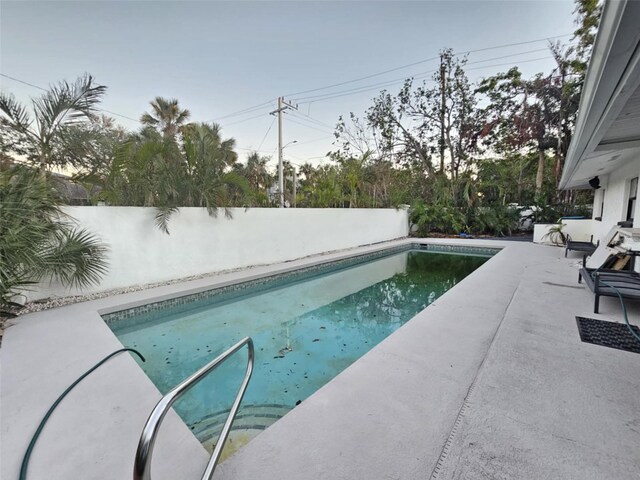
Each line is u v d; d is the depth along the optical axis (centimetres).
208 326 468
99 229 516
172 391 112
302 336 433
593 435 180
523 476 153
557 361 268
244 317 509
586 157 491
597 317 375
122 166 566
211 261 677
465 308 418
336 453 170
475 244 1168
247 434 238
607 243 615
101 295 507
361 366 266
